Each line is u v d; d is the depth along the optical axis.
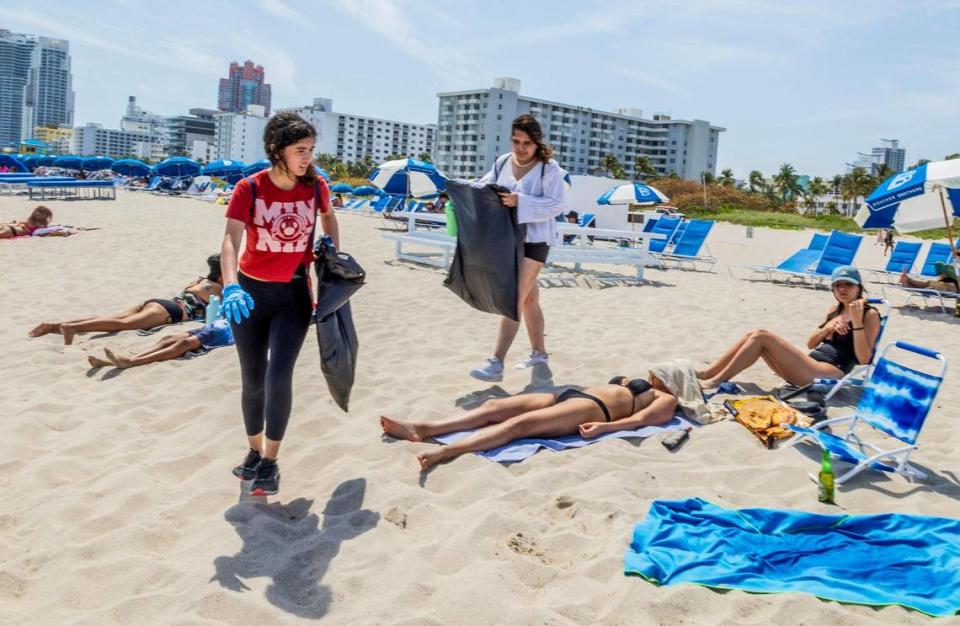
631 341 7.03
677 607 2.66
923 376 4.06
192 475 3.79
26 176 29.33
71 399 4.96
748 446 4.27
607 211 25.83
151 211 23.59
